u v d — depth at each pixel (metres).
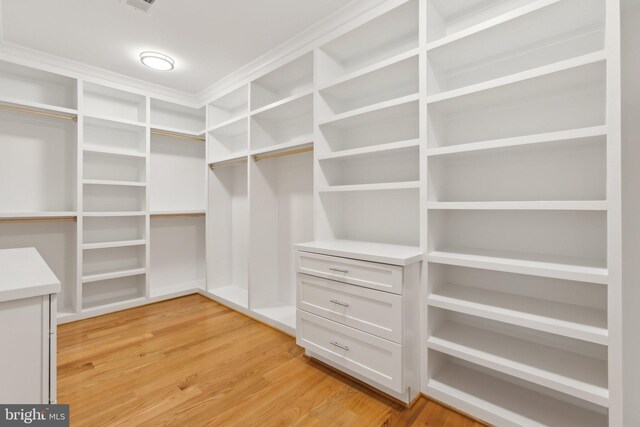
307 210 2.85
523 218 1.68
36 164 2.79
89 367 1.98
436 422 1.50
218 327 2.66
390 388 1.62
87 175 3.08
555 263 1.40
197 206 3.93
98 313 2.93
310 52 2.34
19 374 0.81
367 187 1.96
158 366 2.00
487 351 1.55
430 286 1.72
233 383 1.82
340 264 1.85
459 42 1.59
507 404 1.51
